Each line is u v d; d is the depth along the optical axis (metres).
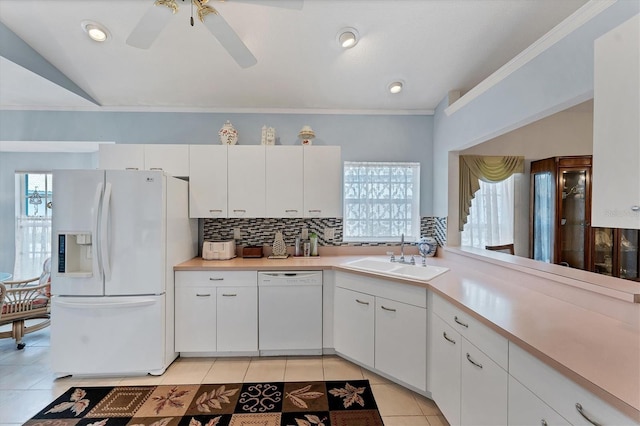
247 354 2.65
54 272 2.28
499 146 3.27
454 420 1.67
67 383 2.26
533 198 3.28
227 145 2.87
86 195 2.28
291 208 2.90
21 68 2.26
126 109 3.06
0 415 1.91
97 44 2.27
